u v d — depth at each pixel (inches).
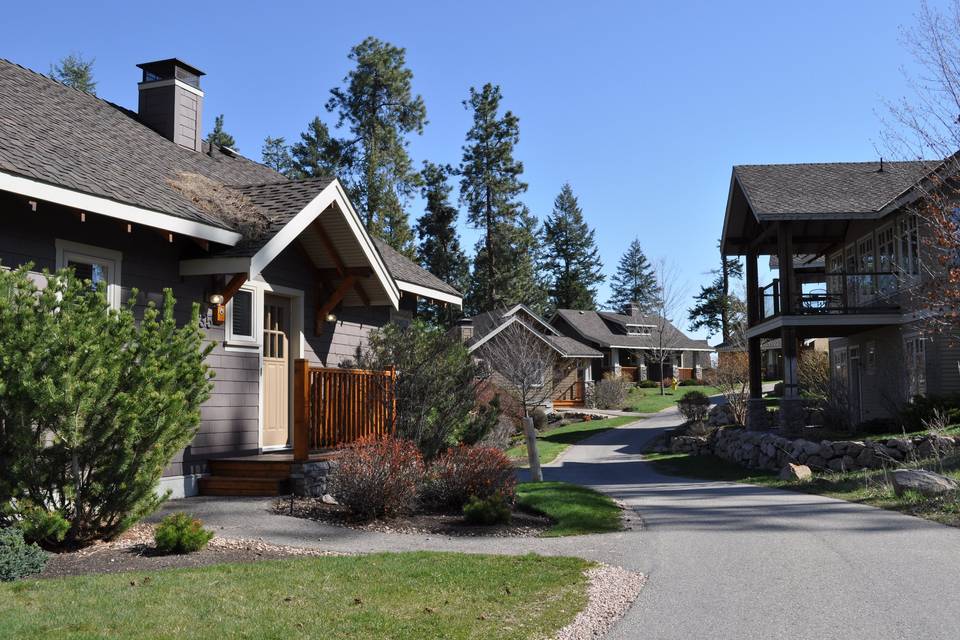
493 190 2202.3
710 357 2800.2
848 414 908.0
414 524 407.5
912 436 681.0
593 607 243.0
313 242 539.8
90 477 304.7
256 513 398.0
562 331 2500.0
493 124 2229.3
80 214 366.6
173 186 451.2
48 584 244.2
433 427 568.1
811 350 1451.8
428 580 266.8
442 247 2278.5
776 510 470.9
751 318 1035.3
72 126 467.2
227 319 480.4
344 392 510.6
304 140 1878.7
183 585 245.9
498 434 949.2
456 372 588.7
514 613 232.2
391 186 1818.4
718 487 644.7
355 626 211.2
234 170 613.3
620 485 685.9
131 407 301.1
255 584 250.5
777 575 291.3
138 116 614.5
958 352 788.0
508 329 1584.6
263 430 513.7
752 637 216.5
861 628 223.9
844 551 334.3
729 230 1043.3
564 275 3189.0
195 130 629.0
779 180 958.4
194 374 331.9
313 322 563.8
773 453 776.9
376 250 546.3
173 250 446.3
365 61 1849.2
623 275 3538.4
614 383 1924.2
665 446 1093.8
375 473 408.5
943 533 372.2
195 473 454.6
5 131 378.9
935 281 665.0
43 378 280.8
